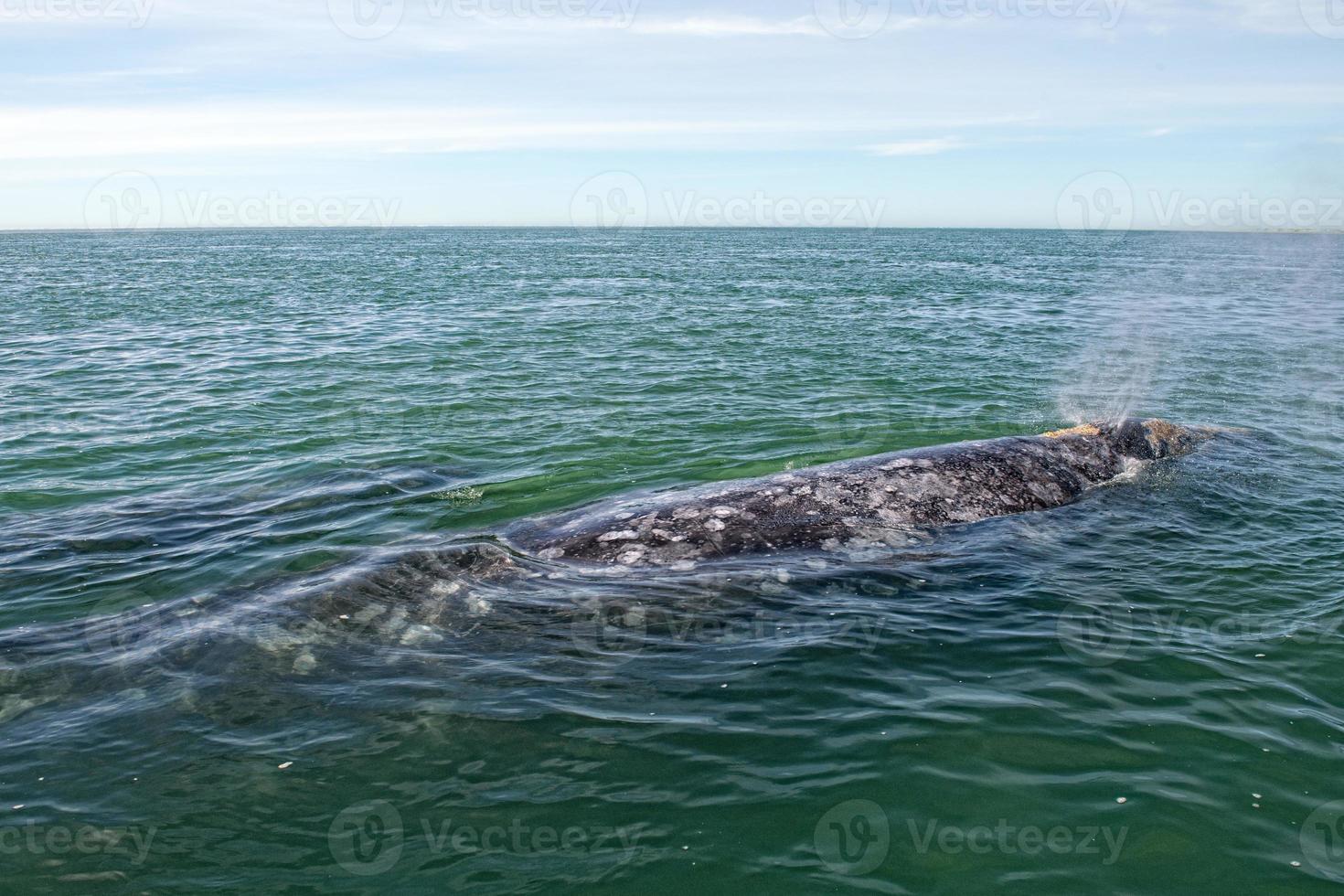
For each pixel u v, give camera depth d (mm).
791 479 8836
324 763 5035
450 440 12539
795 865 4277
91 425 13305
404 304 30594
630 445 12203
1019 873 4227
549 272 48094
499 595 6875
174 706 5512
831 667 6121
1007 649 6398
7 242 110625
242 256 69375
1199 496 9703
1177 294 34531
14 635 6418
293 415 13984
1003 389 15992
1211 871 4230
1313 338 22734
